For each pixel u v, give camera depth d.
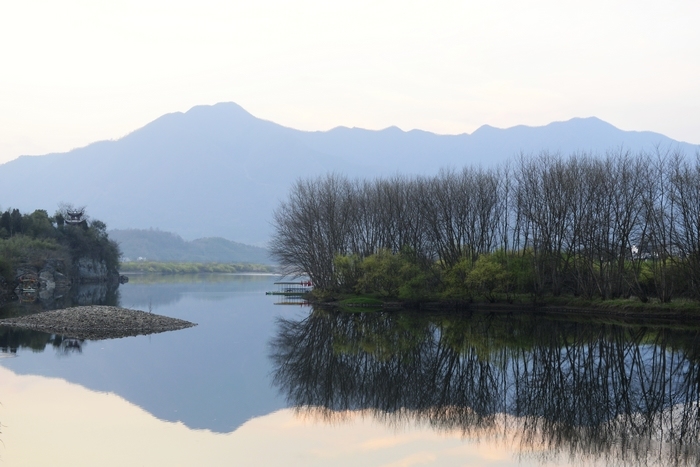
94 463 31.73
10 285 160.62
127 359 60.81
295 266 148.75
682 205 94.25
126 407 42.75
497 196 125.38
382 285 122.94
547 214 114.56
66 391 46.81
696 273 91.12
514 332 83.44
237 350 68.75
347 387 50.41
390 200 131.38
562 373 56.03
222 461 32.34
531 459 32.75
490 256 117.19
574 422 39.78
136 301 139.62
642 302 99.12
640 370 57.09
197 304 132.25
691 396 46.97
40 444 34.50
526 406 44.25
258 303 135.75
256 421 39.94
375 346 72.38
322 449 34.41
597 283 106.31
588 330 83.88
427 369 58.25
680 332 81.19
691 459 32.56
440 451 34.06
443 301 116.94
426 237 127.94
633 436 36.72
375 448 34.62
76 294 164.25
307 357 64.69
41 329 80.12
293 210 144.38
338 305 125.69
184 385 50.09
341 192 145.50
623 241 104.12
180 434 36.81
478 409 43.47
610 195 105.69
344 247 134.88
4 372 52.94
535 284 111.12
